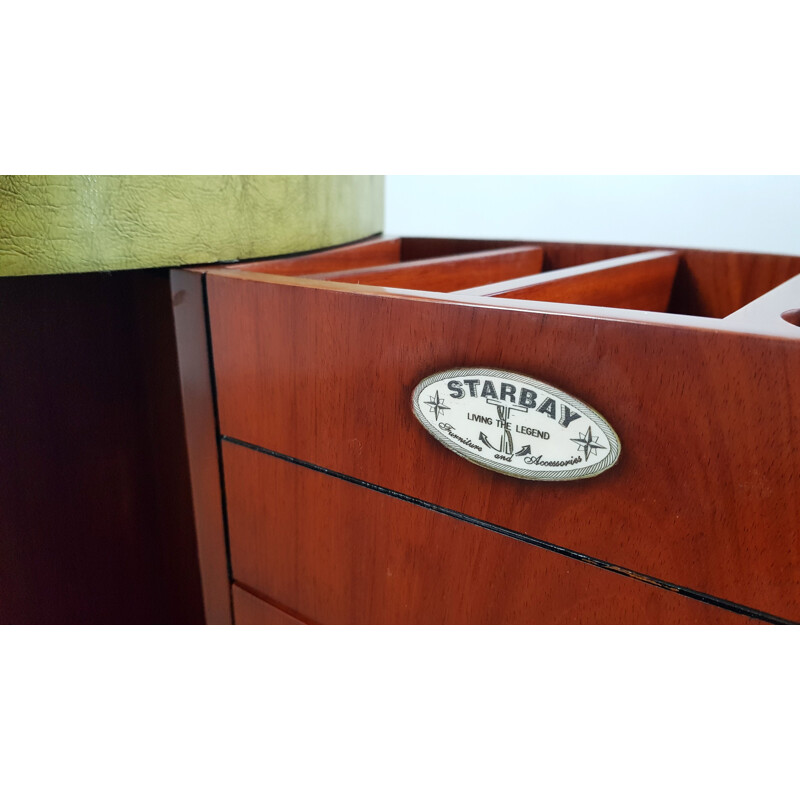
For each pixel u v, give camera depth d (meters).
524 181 1.51
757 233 1.30
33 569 0.85
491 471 0.58
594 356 0.50
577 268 0.82
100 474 0.88
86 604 0.92
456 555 0.63
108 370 0.86
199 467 0.83
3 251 0.60
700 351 0.46
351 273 0.78
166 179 0.71
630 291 0.92
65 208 0.63
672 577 0.52
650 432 0.49
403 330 0.59
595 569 0.55
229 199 0.79
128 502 0.93
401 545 0.67
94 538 0.90
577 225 1.48
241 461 0.78
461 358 0.56
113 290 0.83
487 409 0.56
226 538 0.85
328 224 0.99
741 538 0.48
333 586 0.75
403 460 0.63
